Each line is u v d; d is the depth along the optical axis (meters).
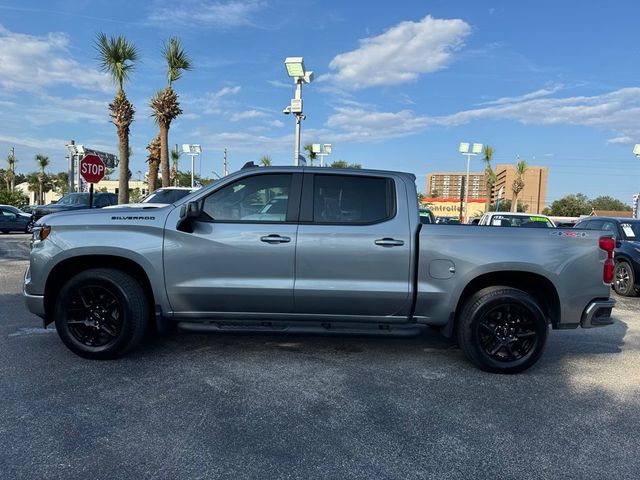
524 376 4.63
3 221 23.33
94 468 2.87
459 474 2.91
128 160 18.05
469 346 4.58
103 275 4.56
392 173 4.76
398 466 2.98
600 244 4.62
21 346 5.09
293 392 4.08
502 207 74.56
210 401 3.85
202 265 4.55
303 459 3.03
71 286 4.56
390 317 4.65
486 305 4.52
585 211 87.19
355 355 5.12
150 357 4.86
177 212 4.63
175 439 3.23
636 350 5.64
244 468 2.91
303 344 5.45
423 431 3.45
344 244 4.52
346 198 4.67
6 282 8.95
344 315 4.64
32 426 3.36
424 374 4.61
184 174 63.19
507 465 3.02
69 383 4.14
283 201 4.66
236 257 4.54
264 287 4.53
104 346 4.64
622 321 7.28
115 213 4.66
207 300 4.60
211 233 4.55
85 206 18.73
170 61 18.94
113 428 3.36
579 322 4.65
